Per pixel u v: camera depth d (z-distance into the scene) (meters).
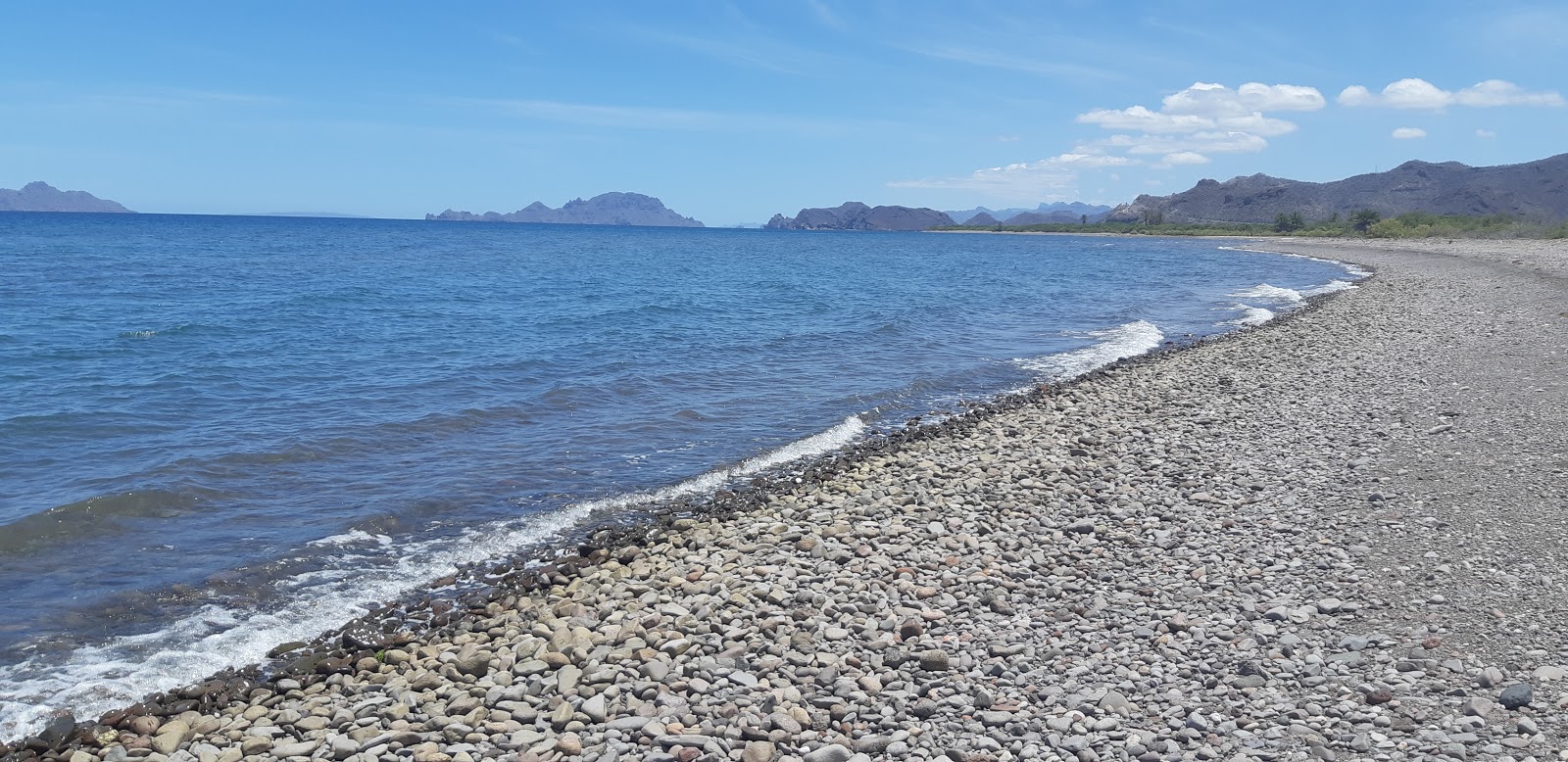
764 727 6.10
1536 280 39.47
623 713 6.39
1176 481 12.02
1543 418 13.49
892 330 30.41
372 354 23.16
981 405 18.47
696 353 24.39
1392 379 18.16
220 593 8.98
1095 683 6.57
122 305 33.81
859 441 15.55
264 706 6.77
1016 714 6.15
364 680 7.21
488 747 5.98
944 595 8.39
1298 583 8.22
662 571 9.24
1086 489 11.86
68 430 14.51
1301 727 5.79
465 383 19.38
